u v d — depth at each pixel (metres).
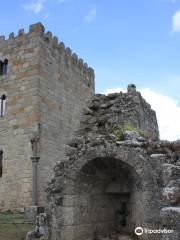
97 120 13.57
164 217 8.47
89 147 11.47
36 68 29.23
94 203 12.05
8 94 30.36
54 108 30.52
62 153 30.56
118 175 12.15
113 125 13.23
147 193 10.10
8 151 29.03
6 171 28.67
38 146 27.67
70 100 33.22
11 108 29.84
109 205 12.70
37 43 29.77
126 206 12.68
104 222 12.33
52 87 30.69
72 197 11.24
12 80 30.42
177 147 10.40
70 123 32.62
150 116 15.88
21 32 30.95
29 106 28.86
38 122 28.22
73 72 34.50
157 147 10.73
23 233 16.34
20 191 27.41
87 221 11.66
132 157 10.69
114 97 13.95
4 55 31.56
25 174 27.47
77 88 34.84
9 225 19.28
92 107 14.00
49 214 11.54
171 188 9.38
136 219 10.98
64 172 11.53
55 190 11.47
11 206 27.59
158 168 10.16
